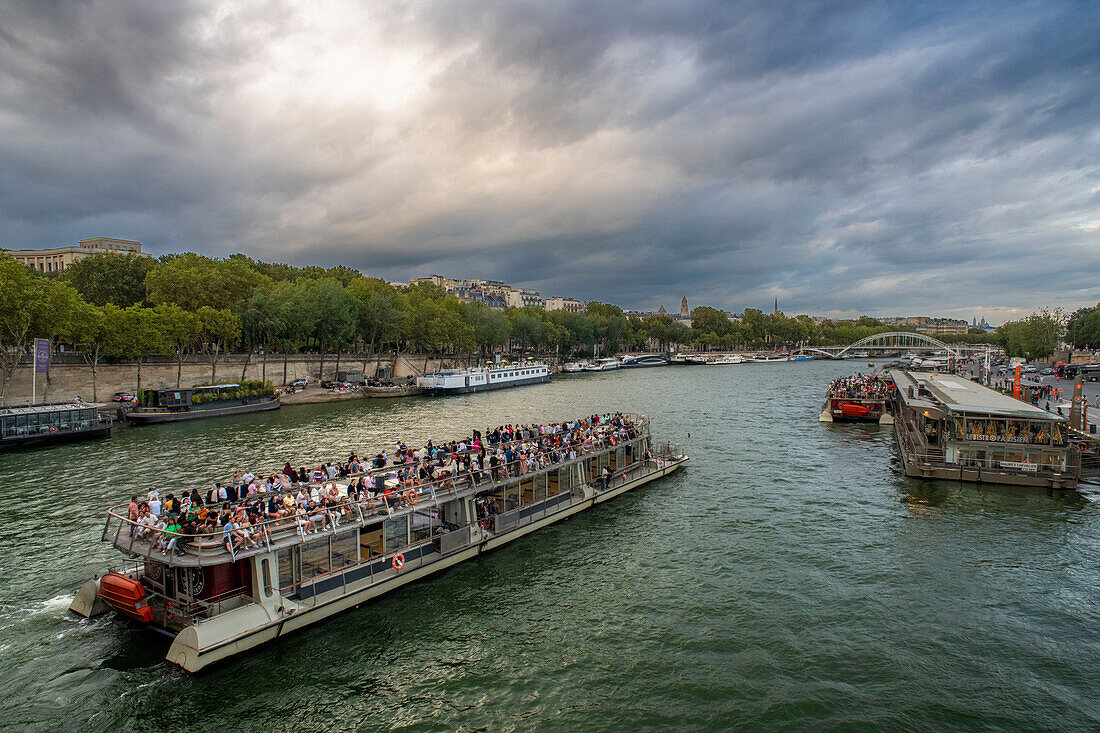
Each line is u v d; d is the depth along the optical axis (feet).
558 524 122.31
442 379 389.19
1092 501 138.41
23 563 101.19
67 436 210.59
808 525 123.03
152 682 68.95
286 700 67.31
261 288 388.98
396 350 531.09
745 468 172.24
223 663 71.87
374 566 90.12
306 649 76.43
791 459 184.65
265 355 380.78
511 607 88.38
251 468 170.50
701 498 141.59
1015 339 554.87
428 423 260.62
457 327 515.91
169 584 77.92
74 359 288.71
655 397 373.61
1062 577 98.89
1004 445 154.61
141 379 306.76
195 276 341.41
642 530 119.65
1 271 225.56
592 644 79.05
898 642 79.41
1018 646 78.54
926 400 212.23
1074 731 62.75
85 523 121.08
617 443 146.72
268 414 292.81
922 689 69.72
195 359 337.11
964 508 133.80
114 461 178.91
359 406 327.67
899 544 112.88
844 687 69.97
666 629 82.64
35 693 66.90
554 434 139.44
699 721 64.39
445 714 65.72
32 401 248.32
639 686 70.38
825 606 88.99
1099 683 70.90
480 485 106.42
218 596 75.66
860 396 272.51
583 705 67.15
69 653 73.87
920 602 90.22
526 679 71.77
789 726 63.41
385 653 76.38
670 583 96.37
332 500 87.45
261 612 75.82
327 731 62.95
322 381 386.73
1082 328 533.96
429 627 82.58
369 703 67.31
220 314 325.83
